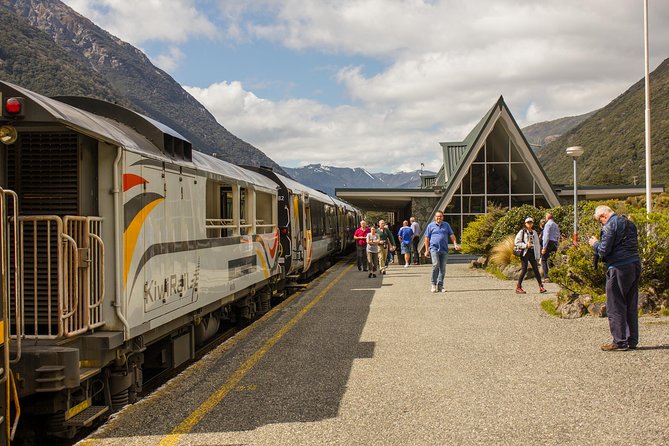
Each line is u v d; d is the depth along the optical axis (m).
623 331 7.77
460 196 29.48
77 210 5.23
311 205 19.64
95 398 5.77
